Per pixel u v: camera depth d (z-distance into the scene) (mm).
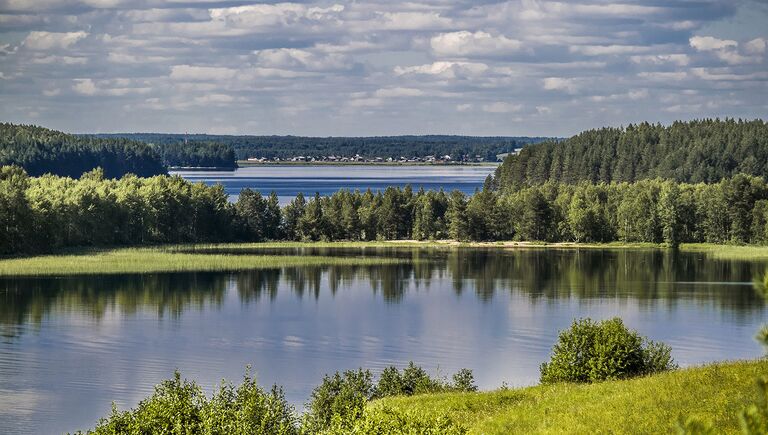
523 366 100812
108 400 85688
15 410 81812
